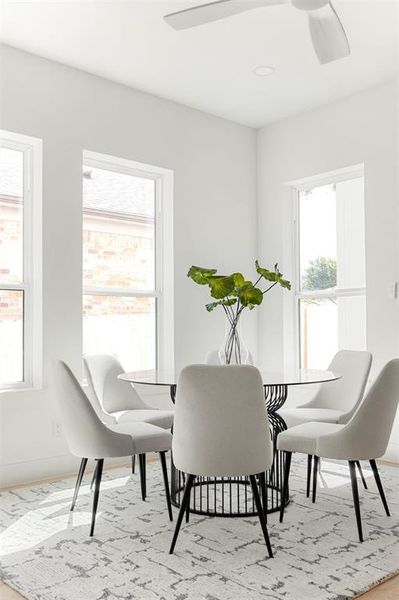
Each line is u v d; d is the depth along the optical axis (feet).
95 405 13.03
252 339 17.92
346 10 11.39
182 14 9.37
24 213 13.48
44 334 13.23
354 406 12.03
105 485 12.32
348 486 12.18
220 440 8.41
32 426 12.90
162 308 16.21
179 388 8.53
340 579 7.73
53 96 13.53
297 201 17.72
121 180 15.55
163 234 16.24
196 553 8.64
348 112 15.70
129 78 14.52
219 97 15.74
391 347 14.55
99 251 15.01
